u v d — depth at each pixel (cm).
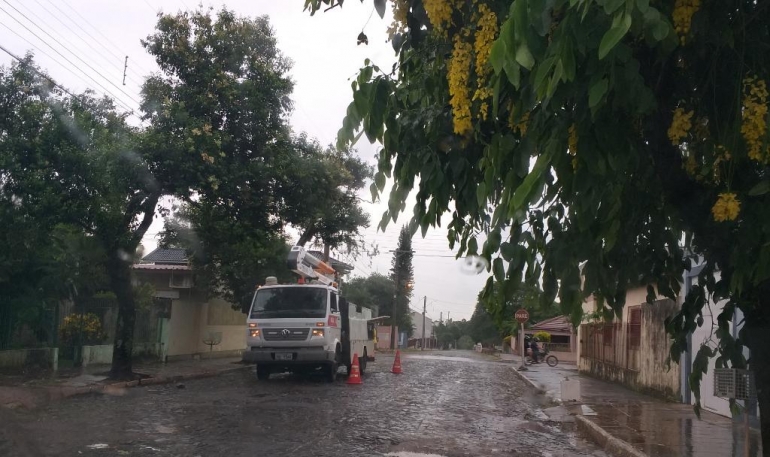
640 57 417
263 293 1841
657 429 1161
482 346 7050
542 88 323
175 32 1711
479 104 422
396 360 2462
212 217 1956
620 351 2197
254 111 1720
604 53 284
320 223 2431
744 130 365
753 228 379
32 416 1092
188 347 2583
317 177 1870
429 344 11662
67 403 1272
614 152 358
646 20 302
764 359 440
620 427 1182
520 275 392
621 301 484
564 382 1642
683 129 394
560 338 5006
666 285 523
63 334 1936
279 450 891
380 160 477
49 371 1692
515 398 1772
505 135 405
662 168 439
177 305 2488
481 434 1127
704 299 531
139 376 1711
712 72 398
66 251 1755
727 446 997
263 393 1550
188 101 1688
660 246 504
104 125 1564
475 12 409
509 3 397
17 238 1473
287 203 1881
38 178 1432
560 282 391
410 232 462
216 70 1692
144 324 2309
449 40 446
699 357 531
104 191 1507
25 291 1709
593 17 316
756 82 376
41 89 1473
